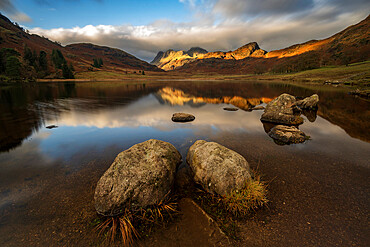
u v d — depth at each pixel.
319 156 9.41
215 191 6.18
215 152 7.04
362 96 32.75
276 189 6.62
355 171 7.87
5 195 6.36
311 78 87.19
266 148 10.58
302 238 4.65
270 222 5.16
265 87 64.56
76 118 18.73
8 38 175.38
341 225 5.01
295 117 16.38
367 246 4.39
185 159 9.12
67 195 6.36
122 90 54.91
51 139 12.30
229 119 18.30
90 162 8.93
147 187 5.72
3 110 22.92
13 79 87.94
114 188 5.57
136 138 12.59
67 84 81.56
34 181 7.25
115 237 4.73
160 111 23.16
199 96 41.06
